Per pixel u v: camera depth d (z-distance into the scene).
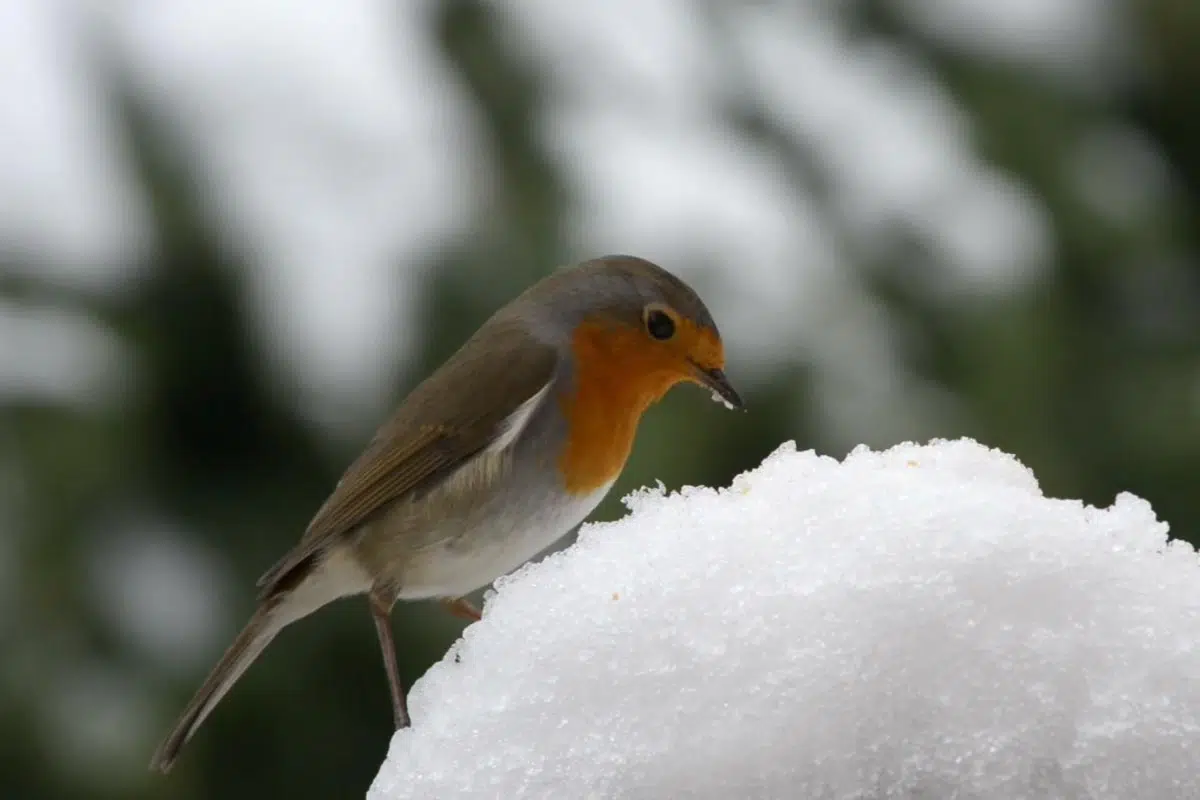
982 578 2.20
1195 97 2.67
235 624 2.63
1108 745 2.01
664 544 2.42
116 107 2.67
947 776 2.02
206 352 2.64
